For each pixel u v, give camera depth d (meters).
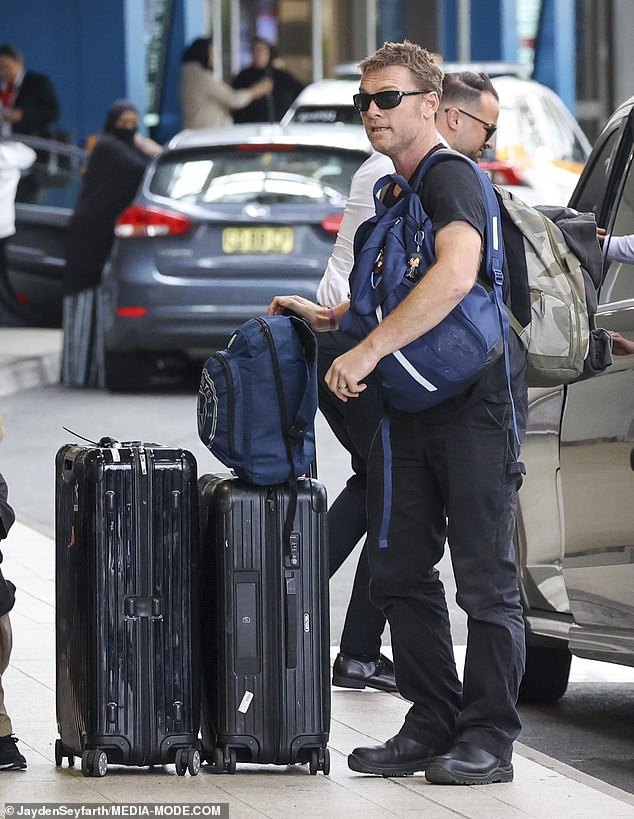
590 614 14.68
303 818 11.96
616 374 14.28
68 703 13.04
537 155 39.28
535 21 64.31
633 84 70.50
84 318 37.62
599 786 13.14
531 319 12.70
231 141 34.41
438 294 12.10
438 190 12.42
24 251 44.06
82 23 58.56
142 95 59.12
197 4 61.06
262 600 12.85
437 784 12.78
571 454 14.80
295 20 67.19
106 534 12.65
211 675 13.02
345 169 34.09
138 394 36.12
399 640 13.09
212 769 13.05
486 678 12.82
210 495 12.96
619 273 14.65
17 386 37.12
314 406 12.85
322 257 33.62
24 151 42.50
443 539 13.07
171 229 33.84
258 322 12.81
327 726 13.00
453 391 12.35
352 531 15.91
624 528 14.19
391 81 12.58
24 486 26.61
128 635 12.70
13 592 13.15
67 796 12.41
